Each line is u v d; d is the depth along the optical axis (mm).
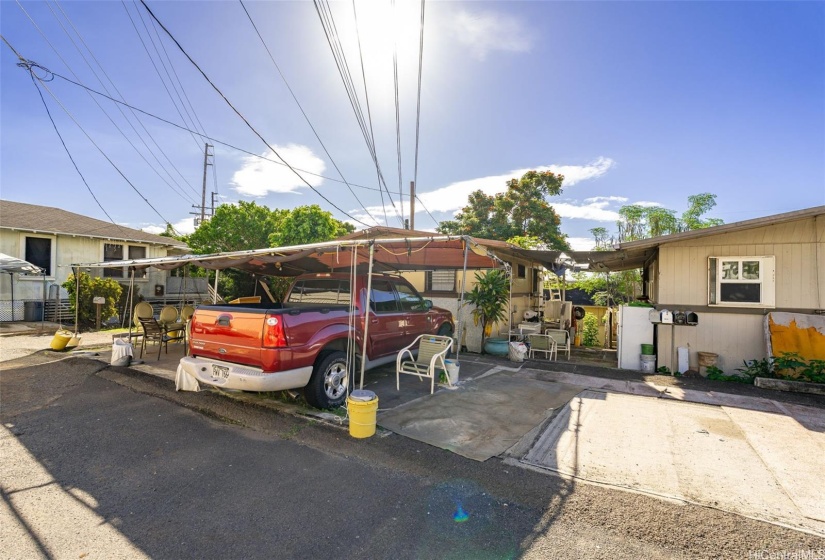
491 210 29188
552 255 9227
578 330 13406
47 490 3430
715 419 5203
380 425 4906
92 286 14477
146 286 19031
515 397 6141
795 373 6840
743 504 3232
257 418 5160
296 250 5742
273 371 4828
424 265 9398
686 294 7953
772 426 4949
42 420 5113
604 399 6066
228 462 3957
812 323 7008
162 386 6645
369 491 3408
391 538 2789
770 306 7422
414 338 7453
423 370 6402
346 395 5723
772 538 2809
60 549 2662
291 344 4941
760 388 6762
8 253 15633
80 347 10164
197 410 5488
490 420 5121
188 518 3027
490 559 2574
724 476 3691
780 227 7449
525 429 4832
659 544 2736
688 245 7969
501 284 9953
